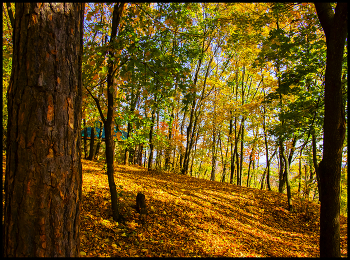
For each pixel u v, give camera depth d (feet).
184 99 13.66
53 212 5.99
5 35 15.80
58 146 6.12
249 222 25.40
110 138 16.37
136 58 12.12
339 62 10.98
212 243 16.60
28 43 5.90
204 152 68.18
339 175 11.12
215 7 38.86
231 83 49.32
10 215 5.78
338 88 11.03
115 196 16.83
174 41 21.76
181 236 16.72
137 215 18.37
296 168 64.13
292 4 16.84
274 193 39.68
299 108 22.75
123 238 14.55
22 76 5.88
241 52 45.83
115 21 15.28
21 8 6.04
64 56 6.35
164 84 14.21
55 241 6.02
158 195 25.67
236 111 48.14
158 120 49.67
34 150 5.80
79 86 6.96
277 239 22.02
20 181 5.75
